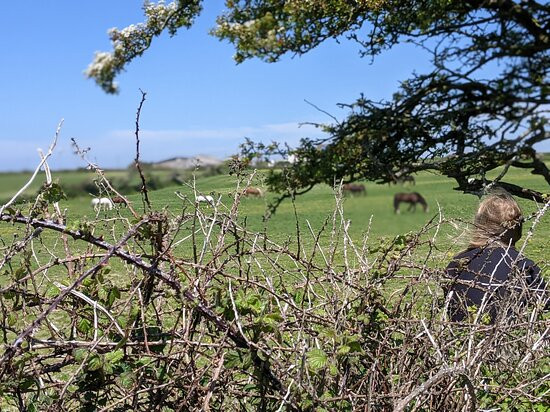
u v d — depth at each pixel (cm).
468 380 206
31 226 231
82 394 228
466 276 296
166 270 243
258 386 216
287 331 234
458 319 285
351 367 234
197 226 259
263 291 244
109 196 223
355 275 252
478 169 224
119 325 215
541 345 261
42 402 218
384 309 247
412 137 188
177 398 231
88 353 201
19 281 210
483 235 308
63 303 227
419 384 236
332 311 232
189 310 213
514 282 252
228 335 210
